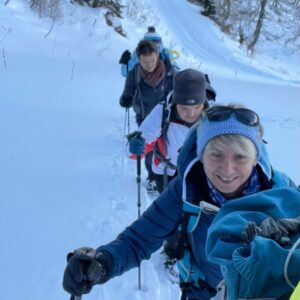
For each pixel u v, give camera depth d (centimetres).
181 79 328
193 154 176
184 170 178
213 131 158
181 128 348
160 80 512
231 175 159
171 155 363
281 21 3425
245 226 119
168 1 3102
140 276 320
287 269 103
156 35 586
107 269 170
